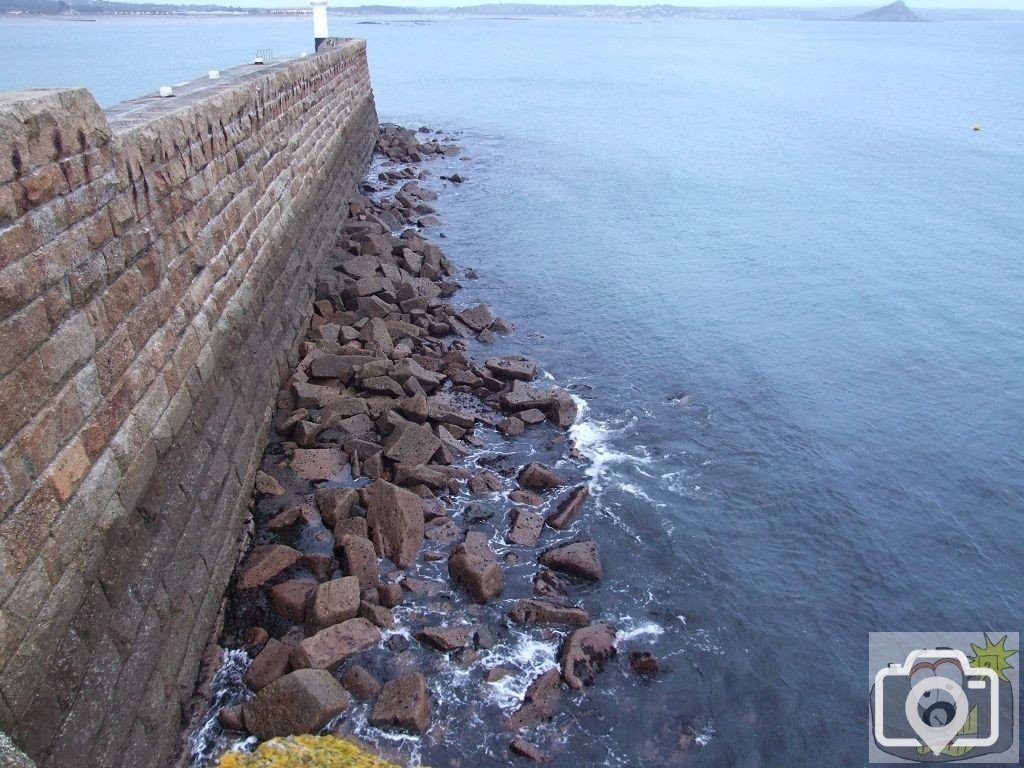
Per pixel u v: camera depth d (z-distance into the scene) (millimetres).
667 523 14211
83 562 7535
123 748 7867
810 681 11312
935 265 29375
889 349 22203
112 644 7918
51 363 7328
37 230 7262
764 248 31219
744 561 13516
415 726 9734
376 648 10852
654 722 10383
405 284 22312
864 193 40469
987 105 76688
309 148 23766
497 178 42062
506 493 14492
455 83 90812
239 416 13156
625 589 12617
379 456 14297
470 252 29594
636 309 24516
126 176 9477
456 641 10969
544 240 31469
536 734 10000
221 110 14164
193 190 12203
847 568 13617
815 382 20109
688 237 32562
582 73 107375
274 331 16422
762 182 42812
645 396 18953
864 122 64875
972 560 14039
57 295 7547
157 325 10117
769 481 15734
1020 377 20719
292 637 10922
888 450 17156
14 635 6348
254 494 13445
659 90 87250
